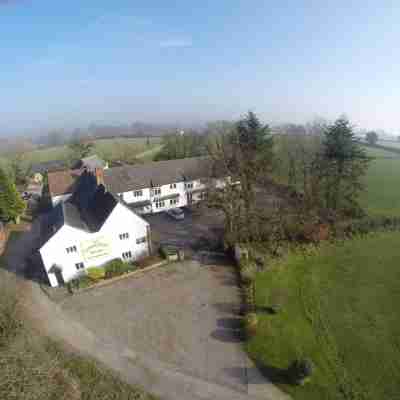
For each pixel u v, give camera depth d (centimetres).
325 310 2450
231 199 3406
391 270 2977
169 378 1877
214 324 2339
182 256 3262
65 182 5044
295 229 3603
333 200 4066
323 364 1953
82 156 8638
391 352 2038
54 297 2709
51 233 2958
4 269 3206
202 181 4428
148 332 2266
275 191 4788
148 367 1956
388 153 9506
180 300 2625
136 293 2733
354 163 3953
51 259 2819
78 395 1708
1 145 11562
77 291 2778
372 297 2602
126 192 4528
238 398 1753
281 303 2534
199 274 3003
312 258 3219
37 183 7169
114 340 2191
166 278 2944
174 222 4353
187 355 2053
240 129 4672
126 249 3206
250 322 2233
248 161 3697
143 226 3225
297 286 2761
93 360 2003
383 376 1861
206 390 1800
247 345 2127
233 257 3269
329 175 4009
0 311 2359
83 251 2947
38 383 1725
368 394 1753
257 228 3500
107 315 2459
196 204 4938
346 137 3878
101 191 3600
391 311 2431
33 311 2509
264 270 2992
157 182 4753
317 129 6475
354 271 2977
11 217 4244
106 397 1725
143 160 8188
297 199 4069
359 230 3700
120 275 2967
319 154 4128
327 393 1767
